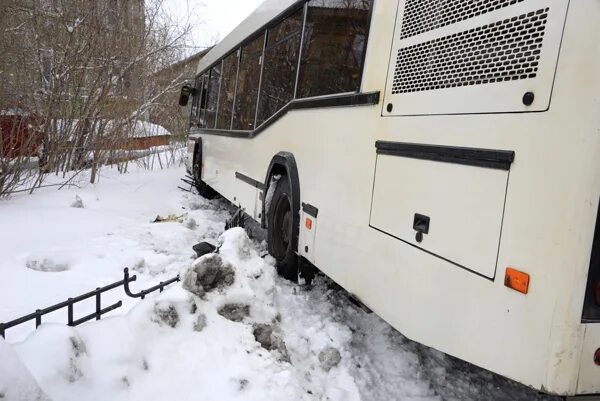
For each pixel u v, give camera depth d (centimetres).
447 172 249
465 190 238
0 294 414
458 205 241
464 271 236
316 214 407
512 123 218
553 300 201
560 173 200
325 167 393
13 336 333
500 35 227
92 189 1015
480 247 228
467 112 241
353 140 346
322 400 299
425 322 258
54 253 519
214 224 747
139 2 1345
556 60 203
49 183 1030
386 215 296
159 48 1429
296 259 474
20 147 881
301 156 450
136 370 262
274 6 570
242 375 277
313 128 423
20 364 213
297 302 431
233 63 773
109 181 1195
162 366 270
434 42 269
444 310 246
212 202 1005
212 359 284
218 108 873
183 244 602
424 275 260
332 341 366
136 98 1382
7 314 374
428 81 271
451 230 244
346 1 384
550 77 204
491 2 233
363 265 321
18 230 636
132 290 431
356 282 329
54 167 1109
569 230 197
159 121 1862
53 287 433
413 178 273
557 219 200
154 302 294
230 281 338
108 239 607
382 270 298
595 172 193
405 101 288
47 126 1002
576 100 196
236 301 335
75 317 367
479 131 232
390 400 312
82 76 1110
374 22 335
